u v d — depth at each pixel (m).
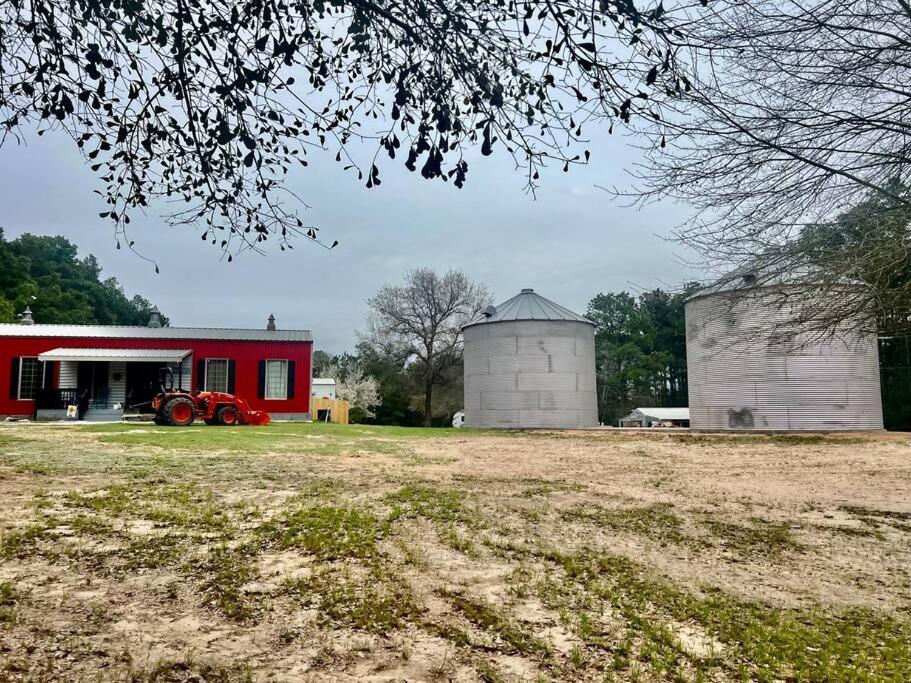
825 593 5.28
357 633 3.83
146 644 3.49
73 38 3.28
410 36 3.22
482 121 3.25
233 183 3.96
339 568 5.05
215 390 26.09
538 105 3.23
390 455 14.08
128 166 3.68
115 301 63.50
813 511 8.74
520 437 21.00
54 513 6.42
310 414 26.75
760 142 4.12
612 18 2.81
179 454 12.14
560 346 27.75
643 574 5.45
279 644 3.62
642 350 62.09
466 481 10.26
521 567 5.38
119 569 4.73
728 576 5.61
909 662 3.81
